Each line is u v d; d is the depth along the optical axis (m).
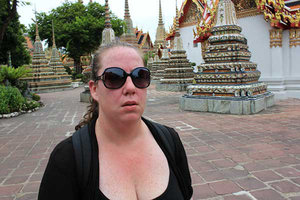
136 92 1.29
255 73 9.39
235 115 8.37
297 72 11.82
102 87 1.32
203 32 12.95
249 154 4.76
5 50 20.91
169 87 18.25
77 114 10.15
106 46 1.41
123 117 1.27
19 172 4.34
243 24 12.89
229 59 9.09
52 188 1.23
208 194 3.36
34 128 7.84
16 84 14.90
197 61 27.48
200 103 9.35
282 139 5.59
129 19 26.09
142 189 1.30
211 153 4.88
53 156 1.29
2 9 14.75
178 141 1.61
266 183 3.61
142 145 1.40
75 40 34.59
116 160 1.32
